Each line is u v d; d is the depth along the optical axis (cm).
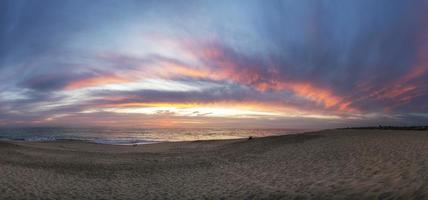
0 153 1981
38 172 1358
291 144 2264
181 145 3509
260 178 1180
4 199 883
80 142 4072
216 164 1708
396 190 703
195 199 918
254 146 2511
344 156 1449
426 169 880
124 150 2911
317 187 891
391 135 2219
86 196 977
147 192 1043
